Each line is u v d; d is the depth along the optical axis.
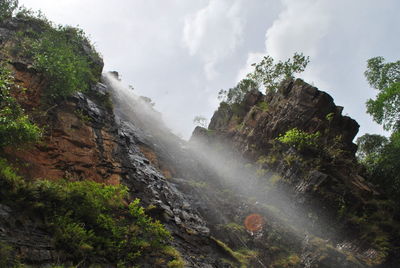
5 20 19.42
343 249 17.91
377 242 17.98
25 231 7.46
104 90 20.11
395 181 25.58
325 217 19.31
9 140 9.70
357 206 20.03
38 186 8.74
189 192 20.95
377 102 26.00
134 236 10.26
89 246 8.25
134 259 9.63
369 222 19.41
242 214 19.95
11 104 10.51
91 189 10.37
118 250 9.28
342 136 25.25
